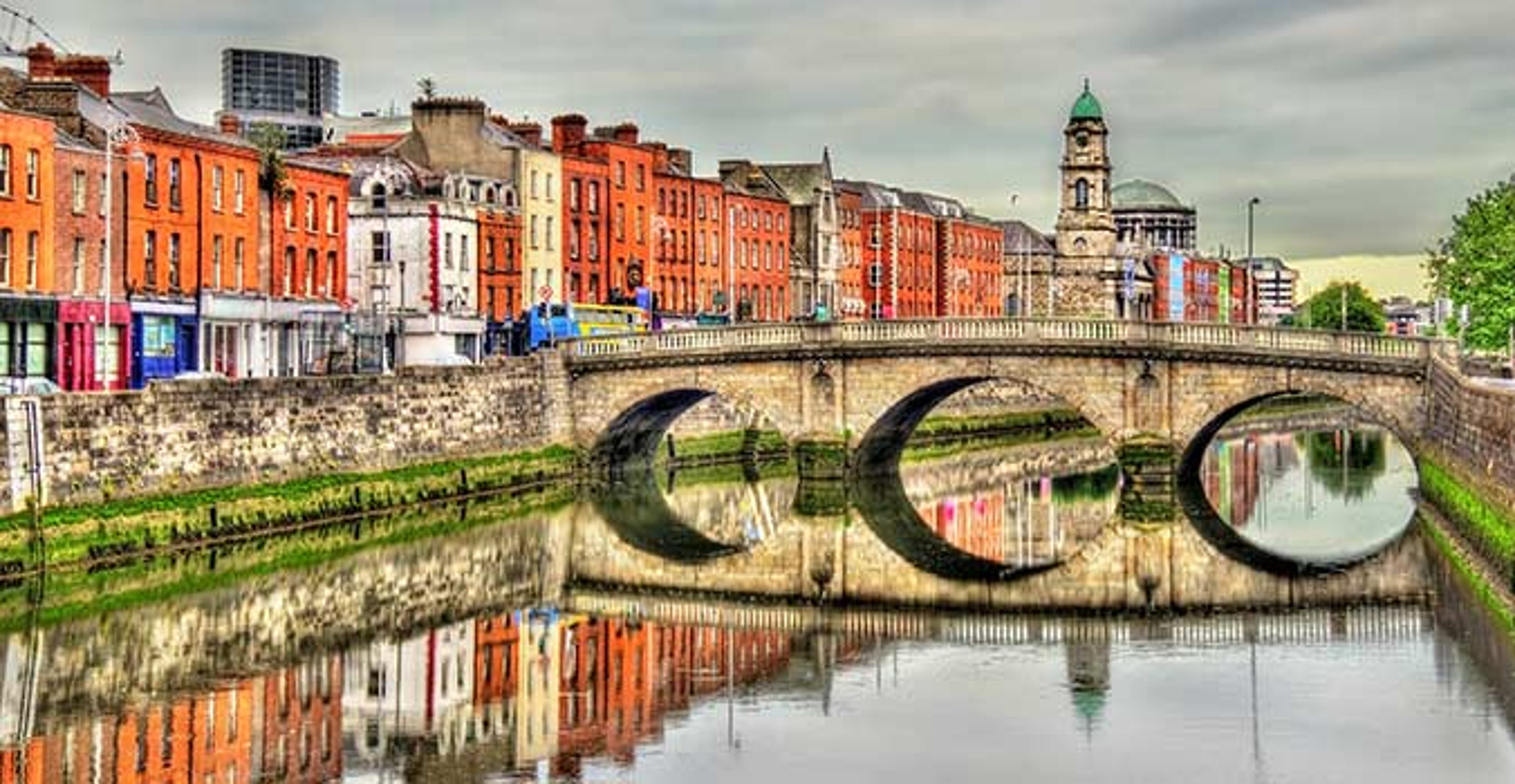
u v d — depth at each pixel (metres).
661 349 87.56
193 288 78.00
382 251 98.00
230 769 34.59
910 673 44.31
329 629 48.31
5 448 52.62
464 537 67.62
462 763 35.44
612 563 63.34
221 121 97.88
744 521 76.31
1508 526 51.38
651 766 35.38
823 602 55.56
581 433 89.75
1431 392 74.38
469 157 108.00
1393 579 58.28
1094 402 80.31
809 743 37.19
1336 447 125.12
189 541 60.62
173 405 61.31
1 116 64.38
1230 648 46.91
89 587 52.19
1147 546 67.06
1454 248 117.75
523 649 47.22
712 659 46.28
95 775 33.78
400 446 76.50
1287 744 36.59
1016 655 46.56
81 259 70.06
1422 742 36.59
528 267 108.19
